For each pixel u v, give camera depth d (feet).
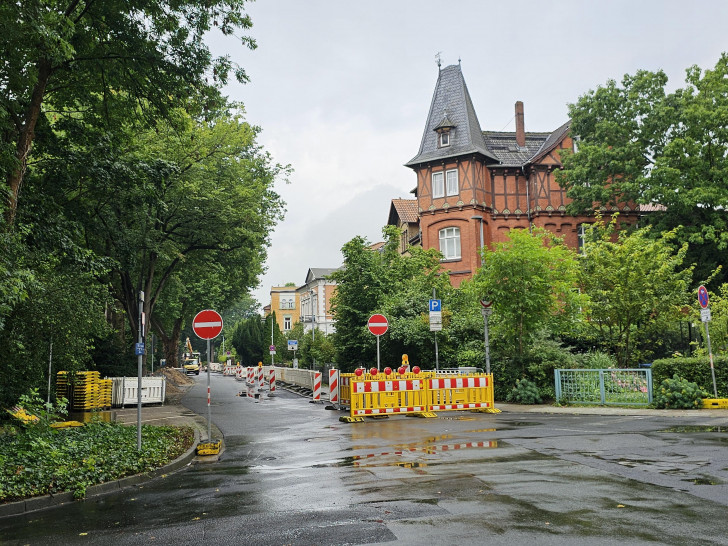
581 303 70.49
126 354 101.35
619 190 116.37
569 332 74.95
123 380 78.59
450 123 128.67
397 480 27.40
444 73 136.67
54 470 30.91
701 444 34.53
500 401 69.67
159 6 47.19
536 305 68.13
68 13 44.65
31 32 35.99
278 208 111.65
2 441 38.45
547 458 31.91
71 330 50.67
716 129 105.29
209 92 51.19
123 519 23.20
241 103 103.81
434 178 129.80
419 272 104.88
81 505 26.43
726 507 21.12
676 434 39.01
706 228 104.99
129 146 62.44
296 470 31.81
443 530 19.22
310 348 161.17
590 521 19.77
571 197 120.47
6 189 39.58
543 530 18.90
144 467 33.55
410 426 49.70
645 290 69.67
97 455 35.42
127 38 47.65
